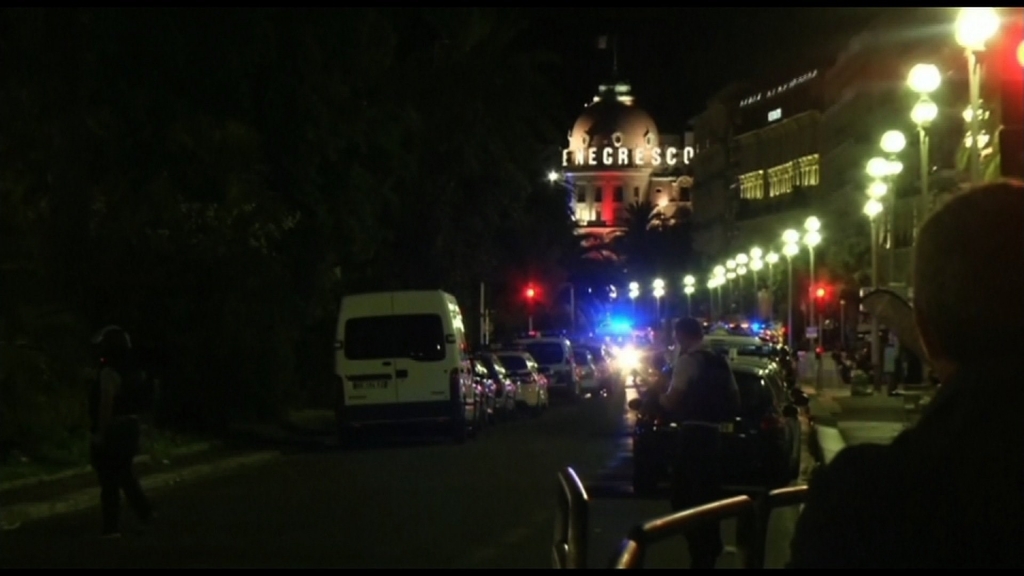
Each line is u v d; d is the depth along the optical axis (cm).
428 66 4541
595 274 13625
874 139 8162
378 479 2305
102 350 1641
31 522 1792
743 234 13025
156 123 3098
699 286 14425
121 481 1628
